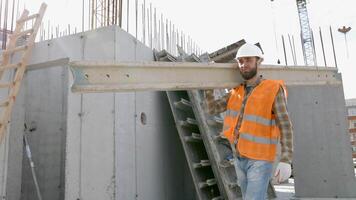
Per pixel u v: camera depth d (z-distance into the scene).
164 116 7.30
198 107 6.44
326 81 4.09
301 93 8.59
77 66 2.69
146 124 6.46
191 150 6.50
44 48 6.31
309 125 8.46
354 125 29.48
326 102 8.41
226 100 3.42
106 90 2.74
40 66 5.40
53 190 6.20
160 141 6.97
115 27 5.67
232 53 8.23
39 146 6.40
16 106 5.37
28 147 5.91
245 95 3.10
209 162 6.32
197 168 6.41
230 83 3.28
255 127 2.89
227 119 3.18
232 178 6.21
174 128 7.71
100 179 5.16
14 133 5.31
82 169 5.04
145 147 6.33
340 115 8.30
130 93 5.98
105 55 5.64
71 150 4.99
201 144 6.98
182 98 7.00
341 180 8.09
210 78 3.21
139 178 5.99
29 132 6.46
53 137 6.30
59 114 6.30
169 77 3.03
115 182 5.21
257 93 2.94
